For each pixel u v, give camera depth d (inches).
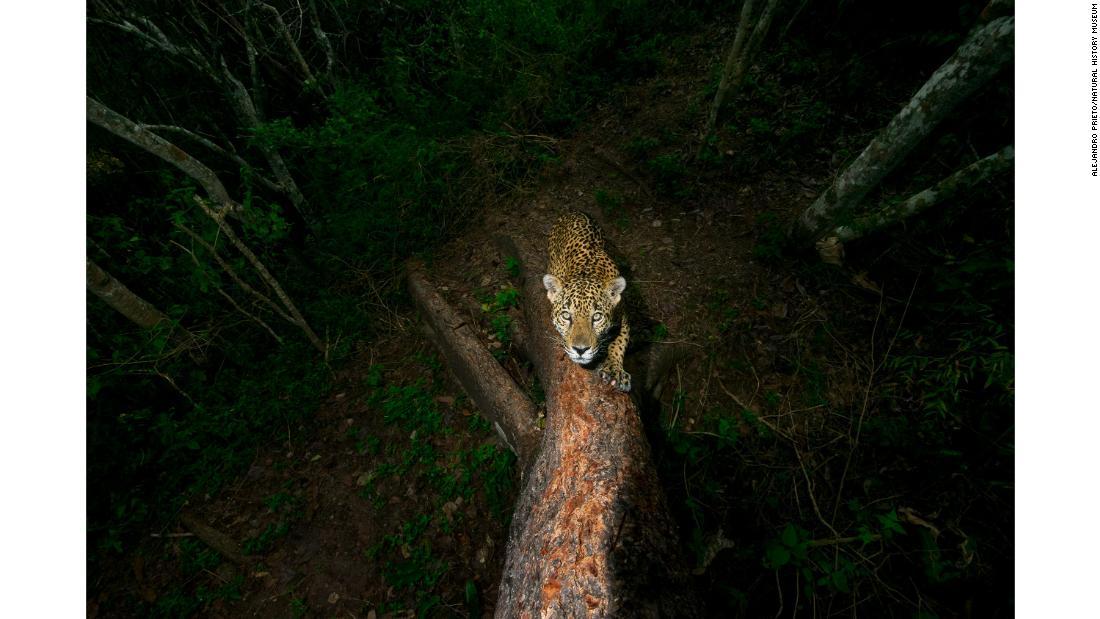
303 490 189.6
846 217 186.4
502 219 265.9
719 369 185.0
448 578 158.7
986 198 178.4
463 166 303.7
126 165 277.9
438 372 216.7
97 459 201.3
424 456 186.7
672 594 100.3
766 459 165.3
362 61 366.9
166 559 180.5
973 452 149.8
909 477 152.9
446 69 340.2
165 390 231.9
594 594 97.6
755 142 257.3
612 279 156.9
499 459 177.5
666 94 315.3
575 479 119.0
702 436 172.2
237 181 323.3
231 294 262.1
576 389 140.2
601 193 255.8
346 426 207.2
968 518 141.0
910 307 180.9
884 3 251.0
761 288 202.2
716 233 228.8
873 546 142.1
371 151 277.3
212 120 306.0
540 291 192.5
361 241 283.9
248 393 226.1
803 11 281.7
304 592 163.9
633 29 360.8
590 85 336.2
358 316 251.0
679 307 197.5
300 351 241.6
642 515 110.6
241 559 174.2
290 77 338.6
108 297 202.4
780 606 136.7
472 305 223.1
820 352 183.5
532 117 331.0
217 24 274.4
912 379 169.2
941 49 228.2
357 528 175.5
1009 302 159.2
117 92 267.3
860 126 243.3
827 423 169.5
